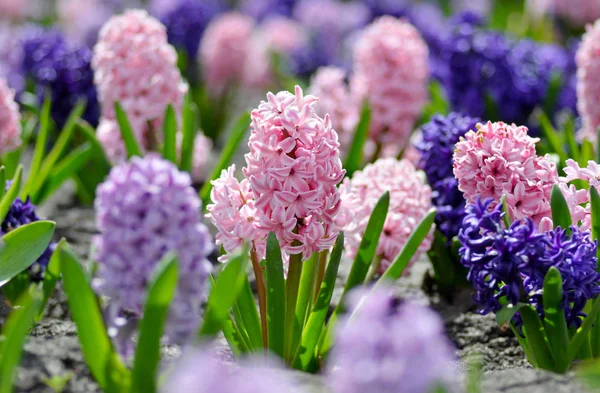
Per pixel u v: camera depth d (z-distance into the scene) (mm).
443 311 5012
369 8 13008
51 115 7516
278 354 3717
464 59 7641
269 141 3500
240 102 12266
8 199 4328
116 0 14758
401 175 4781
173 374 2934
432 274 5617
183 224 2844
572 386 3176
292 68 11789
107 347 2986
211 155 9117
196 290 2914
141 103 5855
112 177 2830
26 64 8773
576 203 3938
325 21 13727
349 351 2416
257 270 3758
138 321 2955
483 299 3451
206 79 10891
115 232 2791
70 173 6188
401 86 7008
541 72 7992
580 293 3445
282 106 3518
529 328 3535
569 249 3471
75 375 3213
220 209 3650
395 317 2430
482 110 7652
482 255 3355
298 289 3854
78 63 7473
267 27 14039
